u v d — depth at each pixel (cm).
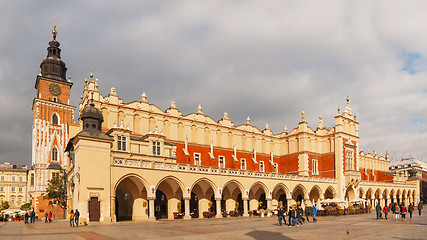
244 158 6006
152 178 3722
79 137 3281
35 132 6881
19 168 12038
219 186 4397
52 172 6725
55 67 7494
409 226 2797
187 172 4066
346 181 6150
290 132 6625
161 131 4775
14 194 11000
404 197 8444
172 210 4356
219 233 2331
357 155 6569
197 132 5469
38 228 2888
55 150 7062
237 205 5028
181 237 2094
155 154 4453
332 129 6456
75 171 3409
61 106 7288
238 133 6025
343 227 2766
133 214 3981
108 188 3366
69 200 4059
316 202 6084
